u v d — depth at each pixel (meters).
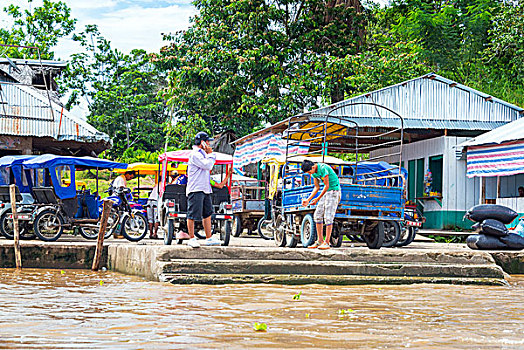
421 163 22.88
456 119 22.62
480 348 4.61
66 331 5.09
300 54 32.66
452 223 20.94
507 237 13.45
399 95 22.17
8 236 15.02
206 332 5.11
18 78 25.28
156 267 9.79
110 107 54.84
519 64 28.78
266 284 9.57
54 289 8.66
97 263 12.65
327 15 34.09
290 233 13.82
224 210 12.99
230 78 30.61
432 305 7.34
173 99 31.98
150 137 54.78
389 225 14.15
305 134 20.14
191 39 33.34
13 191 12.74
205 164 10.77
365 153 27.45
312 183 13.59
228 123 31.12
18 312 6.22
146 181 37.06
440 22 30.95
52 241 15.09
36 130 20.48
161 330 5.17
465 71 30.80
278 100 30.23
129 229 16.11
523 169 17.77
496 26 30.59
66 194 15.28
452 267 10.62
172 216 12.73
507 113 22.91
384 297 8.14
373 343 4.75
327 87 30.56
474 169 19.67
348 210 12.95
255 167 26.50
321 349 4.49
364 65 30.58
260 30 32.16
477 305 7.44
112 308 6.58
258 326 5.27
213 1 32.94
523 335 5.24
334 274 10.17
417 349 4.54
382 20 37.06
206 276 9.53
